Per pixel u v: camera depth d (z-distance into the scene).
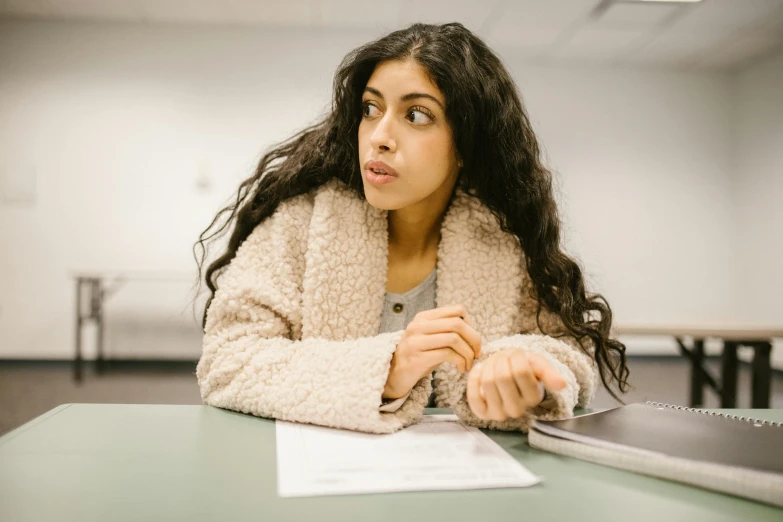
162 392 3.12
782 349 3.92
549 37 3.85
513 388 0.48
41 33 3.89
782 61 3.96
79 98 3.92
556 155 4.35
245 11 3.74
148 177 3.98
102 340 3.96
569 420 0.50
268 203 0.75
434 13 3.59
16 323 3.90
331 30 4.04
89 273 3.46
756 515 0.35
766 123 4.11
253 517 0.33
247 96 4.05
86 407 0.58
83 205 3.93
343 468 0.41
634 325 1.84
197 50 4.02
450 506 0.35
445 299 0.73
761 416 0.62
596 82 4.37
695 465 0.39
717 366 4.31
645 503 0.36
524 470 0.41
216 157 4.03
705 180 4.43
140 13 3.79
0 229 3.88
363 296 0.72
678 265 4.41
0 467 0.40
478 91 0.66
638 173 4.39
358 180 0.72
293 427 0.52
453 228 0.75
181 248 4.00
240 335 0.65
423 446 0.47
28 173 3.89
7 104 3.88
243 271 0.70
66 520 0.32
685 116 4.42
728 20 3.51
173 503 0.35
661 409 0.54
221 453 0.44
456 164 0.71
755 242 4.23
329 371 0.54
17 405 2.79
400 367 0.52
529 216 0.74
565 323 0.71
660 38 3.82
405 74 0.61
